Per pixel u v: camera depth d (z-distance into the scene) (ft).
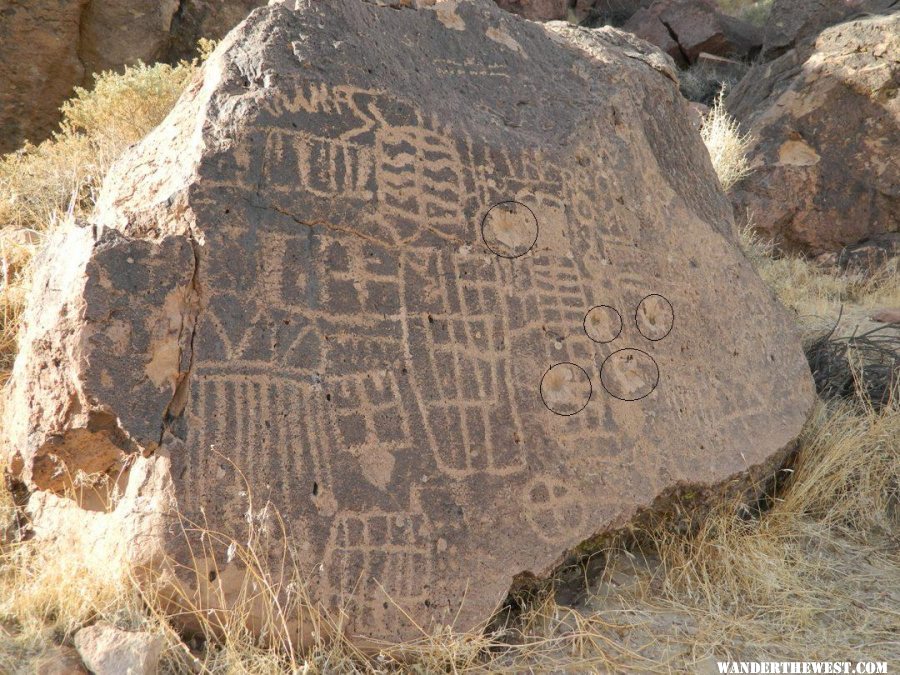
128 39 21.61
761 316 13.28
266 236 8.58
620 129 12.52
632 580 9.83
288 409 8.21
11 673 6.82
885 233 24.14
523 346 9.73
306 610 7.79
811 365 15.58
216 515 7.68
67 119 20.88
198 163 8.46
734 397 11.87
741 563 10.12
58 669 6.89
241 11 23.63
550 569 8.98
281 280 8.54
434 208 9.66
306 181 8.92
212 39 23.27
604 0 45.75
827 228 24.29
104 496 8.38
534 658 8.43
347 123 9.37
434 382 9.00
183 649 7.53
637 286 11.40
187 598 7.55
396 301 9.09
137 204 9.00
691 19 40.22
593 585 9.74
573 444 9.66
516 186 10.48
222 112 8.81
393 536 8.29
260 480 7.91
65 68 20.92
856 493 12.19
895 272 23.12
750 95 29.07
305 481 8.08
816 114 24.99
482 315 9.57
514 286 9.94
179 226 8.36
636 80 13.39
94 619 7.59
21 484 9.59
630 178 12.17
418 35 10.96
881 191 24.09
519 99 11.54
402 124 9.75
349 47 9.77
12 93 20.34
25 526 9.16
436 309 9.30
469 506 8.74
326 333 8.61
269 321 8.37
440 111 10.21
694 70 38.50
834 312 20.59
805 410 12.92
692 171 14.01
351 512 8.18
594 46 13.46
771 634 9.17
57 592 7.68
